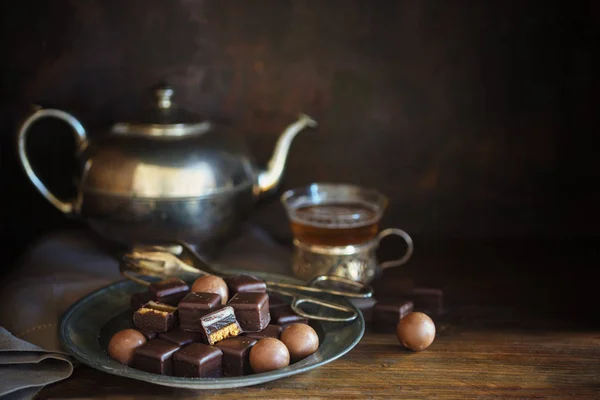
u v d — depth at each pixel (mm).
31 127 788
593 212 808
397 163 805
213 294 566
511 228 813
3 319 605
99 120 793
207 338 538
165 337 547
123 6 772
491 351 583
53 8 769
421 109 793
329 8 775
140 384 538
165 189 653
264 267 706
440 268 731
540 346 590
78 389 531
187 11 775
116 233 679
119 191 656
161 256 633
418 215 813
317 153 804
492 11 772
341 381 542
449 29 777
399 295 656
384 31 779
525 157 800
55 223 809
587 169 799
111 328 587
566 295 678
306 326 555
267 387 534
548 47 777
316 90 792
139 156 656
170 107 690
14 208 803
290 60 787
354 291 661
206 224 672
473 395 526
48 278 665
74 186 803
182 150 659
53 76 782
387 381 542
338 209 671
